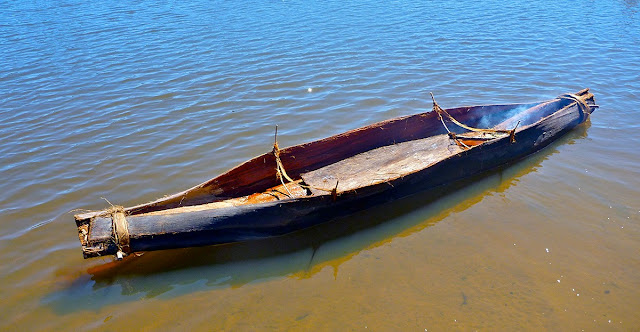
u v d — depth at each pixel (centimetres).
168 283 706
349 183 920
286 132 1177
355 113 1269
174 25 2094
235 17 2197
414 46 1762
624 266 702
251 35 1927
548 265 709
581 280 679
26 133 1193
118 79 1524
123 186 952
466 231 795
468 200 881
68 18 2256
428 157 1005
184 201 809
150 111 1302
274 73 1542
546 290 664
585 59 1595
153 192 931
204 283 707
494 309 638
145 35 1962
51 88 1466
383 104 1316
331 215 812
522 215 826
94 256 682
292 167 954
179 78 1520
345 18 2136
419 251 754
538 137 1025
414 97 1351
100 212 727
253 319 641
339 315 641
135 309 662
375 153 1031
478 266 714
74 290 693
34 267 735
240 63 1634
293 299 673
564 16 2106
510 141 970
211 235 732
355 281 700
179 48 1795
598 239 757
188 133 1178
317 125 1210
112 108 1324
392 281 695
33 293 687
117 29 2056
